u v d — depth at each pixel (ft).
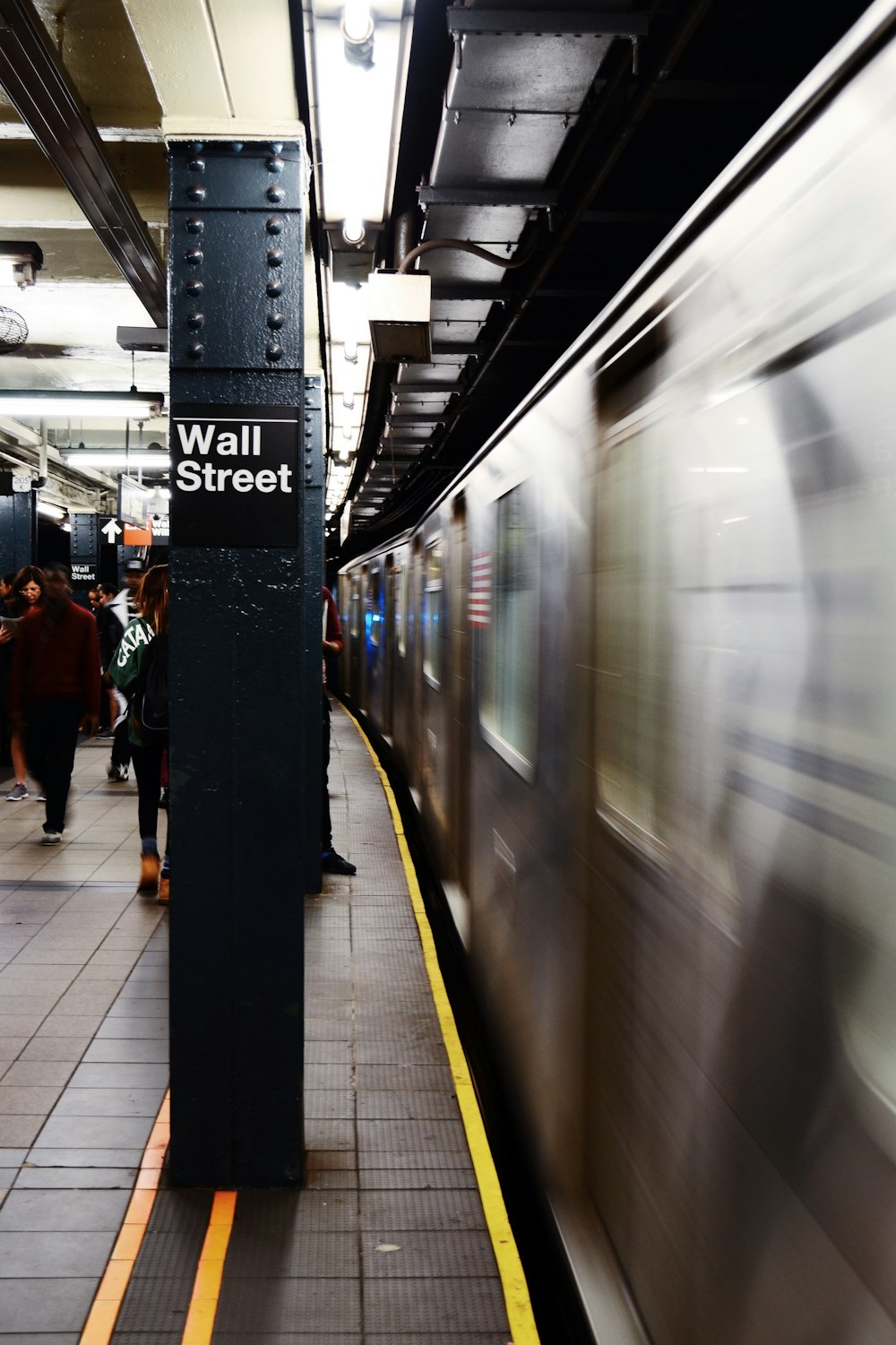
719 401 5.95
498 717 14.44
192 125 9.09
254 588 9.37
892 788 4.04
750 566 5.48
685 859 6.32
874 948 4.13
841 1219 4.27
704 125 19.30
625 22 12.60
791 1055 4.80
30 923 17.33
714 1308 5.57
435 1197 9.55
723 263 5.95
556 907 10.07
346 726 51.03
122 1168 9.93
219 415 9.28
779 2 15.87
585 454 9.35
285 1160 9.68
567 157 17.51
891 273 4.14
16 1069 12.00
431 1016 13.89
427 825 26.13
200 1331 7.73
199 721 9.41
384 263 21.83
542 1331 9.72
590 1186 8.46
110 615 33.30
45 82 11.82
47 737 22.74
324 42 10.93
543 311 28.73
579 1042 9.00
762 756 5.27
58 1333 7.67
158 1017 13.50
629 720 7.72
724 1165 5.52
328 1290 8.21
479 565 16.58
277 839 9.48
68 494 61.87
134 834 24.11
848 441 4.46
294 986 9.58
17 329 21.24
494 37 12.70
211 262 9.23
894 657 4.05
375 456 48.88
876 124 4.30
